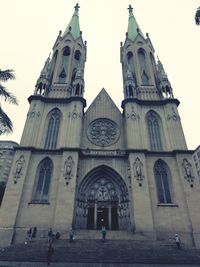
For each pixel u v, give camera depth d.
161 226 31.16
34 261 20.69
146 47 56.34
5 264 19.83
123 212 34.34
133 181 34.38
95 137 42.56
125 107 44.09
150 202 32.66
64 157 36.31
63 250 23.53
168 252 23.67
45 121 42.03
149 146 39.75
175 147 38.22
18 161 35.62
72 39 57.69
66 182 33.84
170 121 41.69
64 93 46.75
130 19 68.56
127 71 49.97
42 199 33.91
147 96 47.00
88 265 19.78
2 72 25.12
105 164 37.81
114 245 25.59
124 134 43.16
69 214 31.16
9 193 32.59
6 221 30.33
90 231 30.30
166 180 36.31
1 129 23.69
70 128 40.22
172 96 45.47
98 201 36.38
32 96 43.94
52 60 55.03
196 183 34.09
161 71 50.59
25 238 29.55
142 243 26.72
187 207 32.38
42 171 36.66
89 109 47.06
